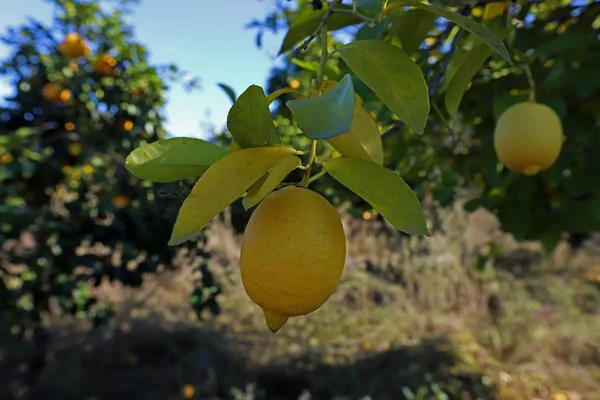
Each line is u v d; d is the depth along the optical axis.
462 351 1.52
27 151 1.02
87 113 1.08
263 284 0.23
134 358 1.55
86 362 1.52
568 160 0.64
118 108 1.05
